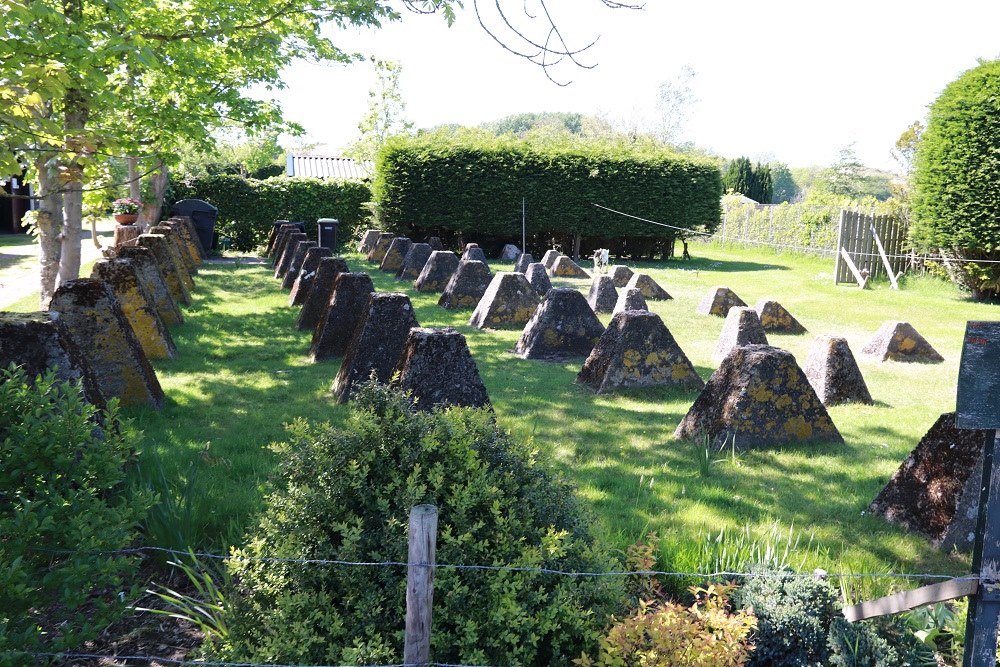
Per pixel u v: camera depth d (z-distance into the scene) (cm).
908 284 2138
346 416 777
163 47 1059
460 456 343
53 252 1175
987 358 262
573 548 338
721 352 1198
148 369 802
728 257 3309
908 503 555
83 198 1320
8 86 550
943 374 1099
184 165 3072
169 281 1455
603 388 937
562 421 805
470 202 2905
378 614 298
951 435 541
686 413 842
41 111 576
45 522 312
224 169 3841
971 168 1866
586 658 301
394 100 4378
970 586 271
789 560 469
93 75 736
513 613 294
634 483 617
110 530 330
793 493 614
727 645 316
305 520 321
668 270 2603
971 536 515
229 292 1698
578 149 2955
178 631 393
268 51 1123
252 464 617
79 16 869
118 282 1001
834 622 364
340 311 1062
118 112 1273
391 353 859
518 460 361
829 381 934
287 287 1780
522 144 2925
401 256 2264
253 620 309
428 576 266
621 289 2036
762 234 3450
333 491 323
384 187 2888
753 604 376
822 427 752
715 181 3030
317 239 2973
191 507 468
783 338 1349
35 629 298
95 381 605
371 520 321
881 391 999
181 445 664
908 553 509
